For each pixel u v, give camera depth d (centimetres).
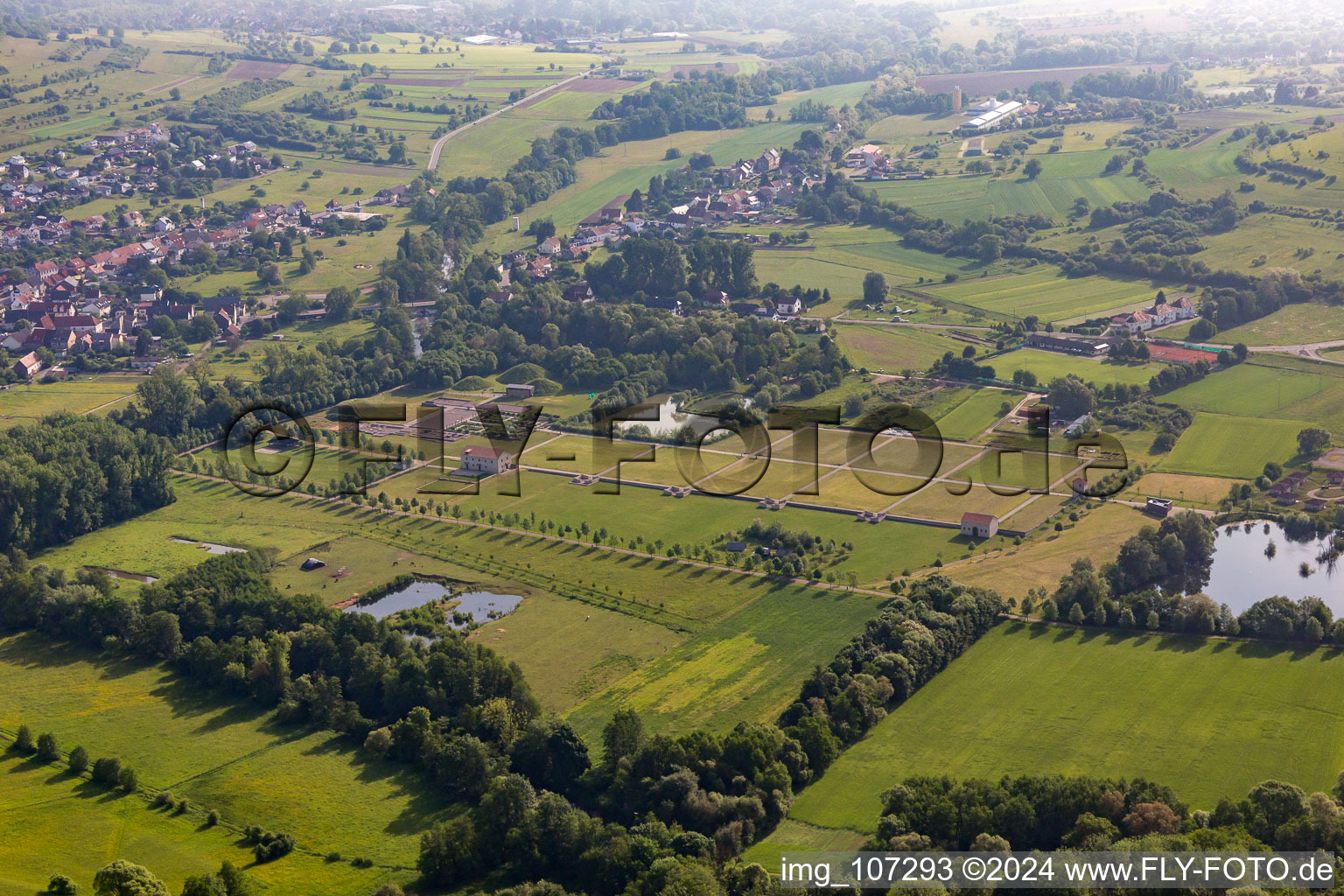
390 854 19650
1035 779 19350
